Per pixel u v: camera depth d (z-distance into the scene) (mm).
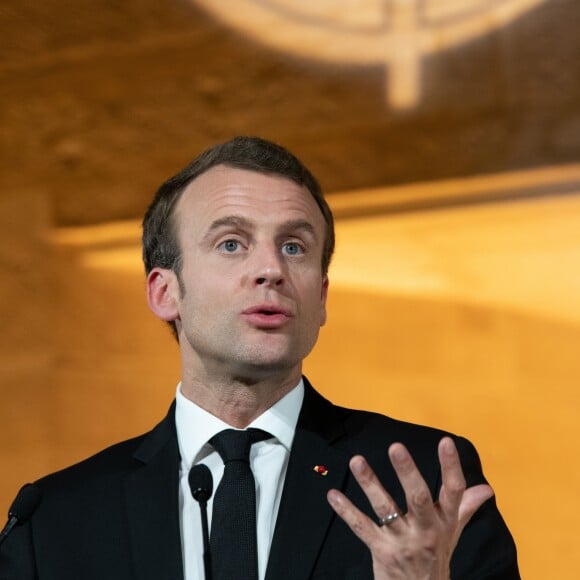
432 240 15031
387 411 14828
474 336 14727
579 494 14227
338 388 14977
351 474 6988
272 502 6906
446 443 5832
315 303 7117
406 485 5789
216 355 6988
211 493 6500
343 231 15297
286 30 15859
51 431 16031
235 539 6660
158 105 16359
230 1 16125
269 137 15797
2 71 16891
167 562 6680
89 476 7246
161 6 16391
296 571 6559
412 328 14914
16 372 16281
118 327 16094
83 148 16594
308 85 15695
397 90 15344
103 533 6891
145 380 15898
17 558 6898
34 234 16578
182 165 16203
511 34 15008
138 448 7363
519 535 14273
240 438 6988
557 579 14125
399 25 15406
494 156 14930
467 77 15117
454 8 15234
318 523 6727
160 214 7535
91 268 16312
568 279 14555
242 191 7168
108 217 16406
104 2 16625
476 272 14844
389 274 15070
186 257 7250
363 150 15406
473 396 14641
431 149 15172
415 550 5809
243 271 6980
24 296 16453
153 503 6941
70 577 6762
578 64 14750
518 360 14578
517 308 14656
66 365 16141
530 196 14766
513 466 14414
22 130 16844
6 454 16078
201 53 16219
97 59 16609
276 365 6941
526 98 14891
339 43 15648
